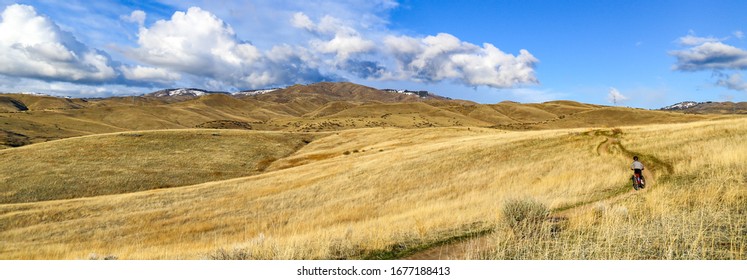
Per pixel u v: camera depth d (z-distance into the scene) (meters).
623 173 24.45
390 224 14.91
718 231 7.89
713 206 9.84
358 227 14.75
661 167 24.14
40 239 29.89
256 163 77.25
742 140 26.91
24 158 67.19
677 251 6.92
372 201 32.47
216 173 69.00
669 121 184.75
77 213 36.88
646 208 10.98
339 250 9.52
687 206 10.56
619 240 7.74
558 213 12.96
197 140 86.94
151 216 34.56
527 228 9.26
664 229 8.01
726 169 16.59
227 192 42.84
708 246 7.06
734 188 11.91
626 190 18.27
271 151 86.38
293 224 27.16
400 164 45.62
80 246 27.41
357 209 29.33
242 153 82.06
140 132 88.50
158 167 68.62
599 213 11.20
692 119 181.62
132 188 58.97
